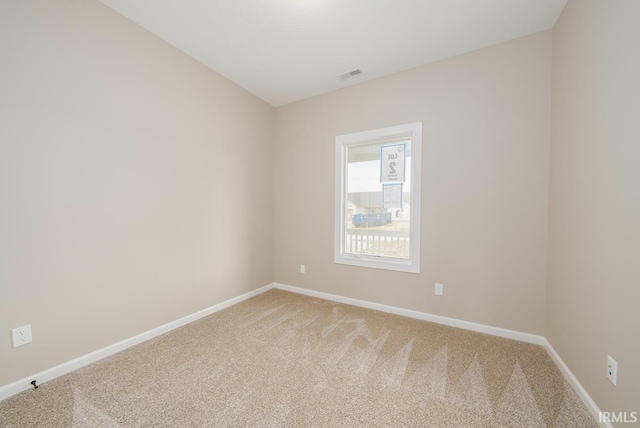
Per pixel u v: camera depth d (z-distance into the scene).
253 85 2.97
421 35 2.10
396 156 2.73
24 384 1.51
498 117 2.18
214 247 2.72
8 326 1.46
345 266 3.01
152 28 2.07
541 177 2.04
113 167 1.90
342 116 3.00
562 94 1.78
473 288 2.31
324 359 1.86
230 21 1.98
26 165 1.51
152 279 2.17
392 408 1.39
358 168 2.97
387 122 2.70
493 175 2.21
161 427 1.26
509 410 1.37
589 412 1.36
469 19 1.91
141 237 2.09
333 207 3.10
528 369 1.73
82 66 1.72
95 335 1.83
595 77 1.38
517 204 2.12
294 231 3.42
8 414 1.34
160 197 2.21
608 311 1.24
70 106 1.68
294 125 3.39
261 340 2.13
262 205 3.38
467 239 2.33
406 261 2.66
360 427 1.27
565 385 1.57
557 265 1.82
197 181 2.53
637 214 1.06
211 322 2.47
